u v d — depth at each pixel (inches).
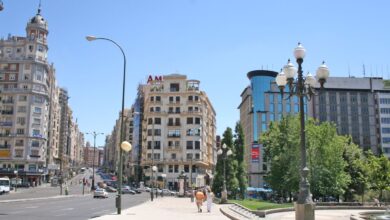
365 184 2316.7
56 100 6186.0
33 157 4697.3
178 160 4660.4
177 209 1369.3
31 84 4798.2
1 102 4741.6
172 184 4643.2
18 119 4722.0
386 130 5374.0
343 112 5378.9
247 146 5826.8
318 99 5369.1
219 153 1808.6
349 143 2684.5
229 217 993.5
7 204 1482.5
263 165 5177.2
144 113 5334.6
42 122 4842.5
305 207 599.8
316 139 2073.1
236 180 2598.4
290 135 2192.4
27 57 4832.7
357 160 2363.4
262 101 5364.2
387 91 5487.2
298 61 674.8
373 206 1588.3
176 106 4793.3
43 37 4980.3
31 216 962.1
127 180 6038.4
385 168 2256.4
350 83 5477.4
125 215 1025.5
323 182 2039.9
